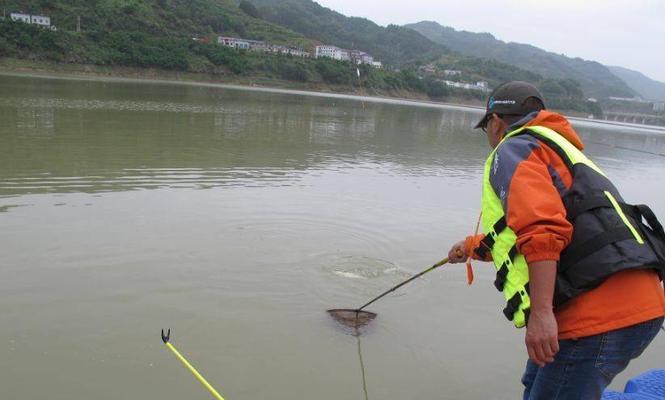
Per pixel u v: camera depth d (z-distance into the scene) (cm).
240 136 1455
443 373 386
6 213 625
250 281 506
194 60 6669
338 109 3278
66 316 418
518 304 221
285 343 407
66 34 5619
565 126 239
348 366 385
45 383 337
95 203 695
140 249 555
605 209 215
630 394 346
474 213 819
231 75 6944
